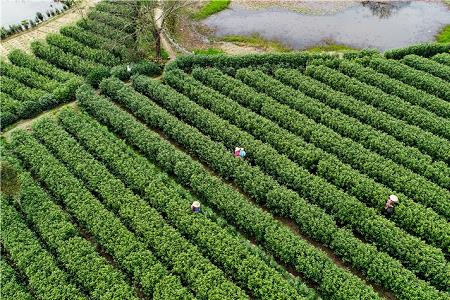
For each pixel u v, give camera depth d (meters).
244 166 43.56
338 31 67.38
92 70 56.69
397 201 39.25
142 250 36.81
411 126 47.00
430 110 50.12
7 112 51.84
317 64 56.22
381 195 40.09
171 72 55.50
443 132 46.75
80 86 54.38
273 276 34.62
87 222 39.19
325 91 51.78
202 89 52.91
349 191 41.81
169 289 33.97
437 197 40.00
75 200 40.88
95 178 42.66
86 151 46.38
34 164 44.53
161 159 45.22
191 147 46.81
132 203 40.38
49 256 36.78
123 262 36.03
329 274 34.50
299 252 36.25
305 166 44.34
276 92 52.12
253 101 51.03
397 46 63.94
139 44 61.34
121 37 62.22
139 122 49.94
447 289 34.34
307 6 73.31
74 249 37.03
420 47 58.16
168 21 67.06
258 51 63.38
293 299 33.16
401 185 41.38
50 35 64.19
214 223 38.50
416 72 53.94
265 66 56.78
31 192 41.75
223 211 40.59
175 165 44.22
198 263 35.56
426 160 43.56
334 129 48.06
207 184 41.91
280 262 37.69
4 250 38.72
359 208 39.09
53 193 42.72
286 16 71.25
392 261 35.41
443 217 39.19
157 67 57.91
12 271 36.38
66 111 51.06
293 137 46.34
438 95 52.03
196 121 49.44
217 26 69.50
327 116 48.59
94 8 70.62
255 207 40.34
